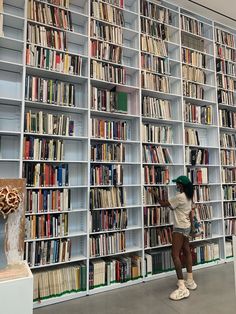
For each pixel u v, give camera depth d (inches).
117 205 130.4
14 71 121.9
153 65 150.2
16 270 60.4
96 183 126.6
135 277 131.3
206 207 161.3
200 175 161.0
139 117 142.3
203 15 174.1
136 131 145.3
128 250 132.0
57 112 131.3
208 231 159.6
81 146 136.7
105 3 138.5
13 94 121.6
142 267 133.6
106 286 123.3
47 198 114.8
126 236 142.7
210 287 125.6
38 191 113.7
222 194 168.4
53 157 118.3
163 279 137.0
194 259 151.6
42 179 114.3
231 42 189.0
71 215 131.4
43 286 110.0
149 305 108.2
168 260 142.9
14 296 56.5
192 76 165.8
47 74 124.1
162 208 144.3
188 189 126.9
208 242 166.7
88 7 133.3
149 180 143.3
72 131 124.6
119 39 140.5
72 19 135.0
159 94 154.1
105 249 125.3
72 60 127.0
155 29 153.7
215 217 167.9
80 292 117.0
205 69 171.8
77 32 138.6
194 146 163.6
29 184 111.0
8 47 120.2
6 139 118.5
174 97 160.2
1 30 109.1
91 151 127.6
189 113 161.8
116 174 131.8
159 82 151.4
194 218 148.0
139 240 138.3
